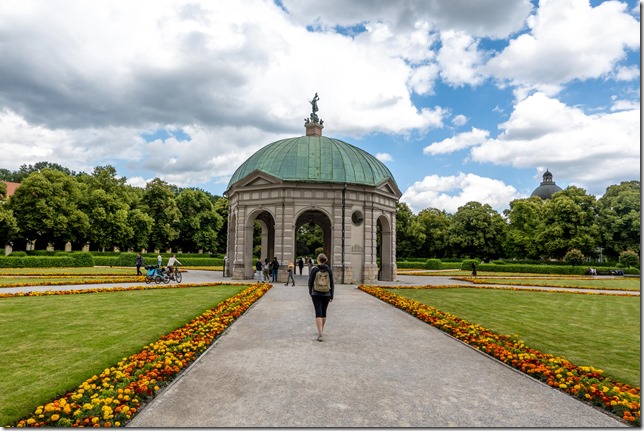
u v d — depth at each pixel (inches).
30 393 314.8
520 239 3026.6
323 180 1464.1
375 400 315.6
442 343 510.0
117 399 290.8
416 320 669.3
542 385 356.8
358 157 1593.3
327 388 340.2
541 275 2262.6
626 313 812.0
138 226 2864.2
